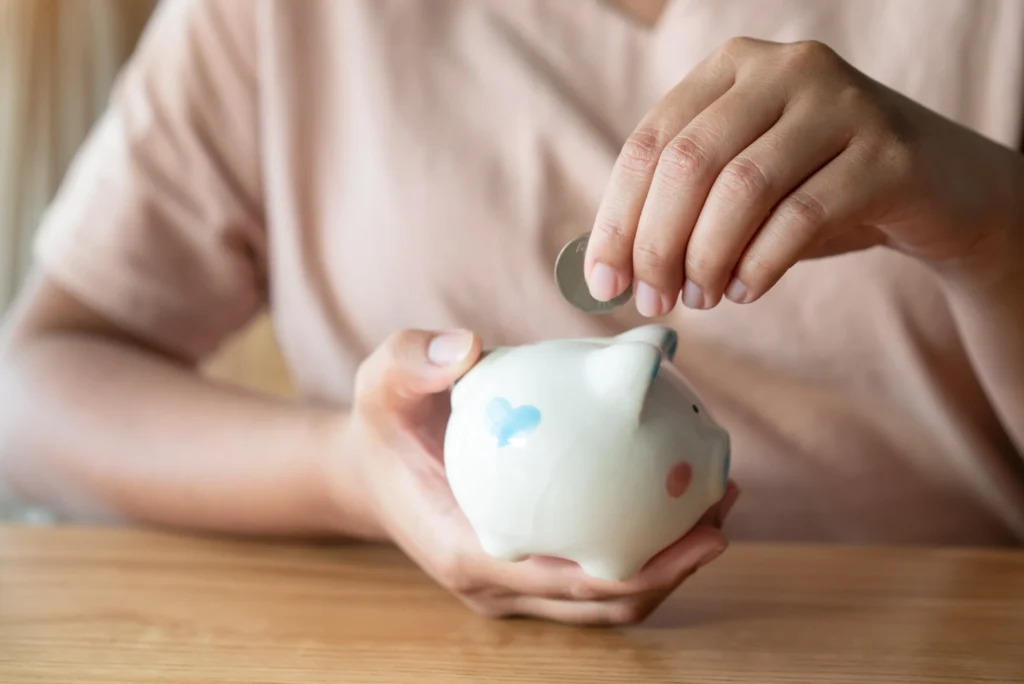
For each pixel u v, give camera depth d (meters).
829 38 0.78
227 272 0.88
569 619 0.47
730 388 0.78
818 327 0.76
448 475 0.46
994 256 0.54
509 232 0.80
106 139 0.89
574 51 0.82
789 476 0.76
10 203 1.50
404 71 0.83
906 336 0.75
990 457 0.76
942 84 0.77
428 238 0.81
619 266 0.43
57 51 1.56
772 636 0.47
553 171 0.81
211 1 0.87
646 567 0.45
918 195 0.46
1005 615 0.51
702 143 0.41
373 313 0.84
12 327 0.83
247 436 0.65
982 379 0.67
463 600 0.50
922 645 0.46
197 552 0.63
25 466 0.73
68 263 0.83
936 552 0.64
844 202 0.42
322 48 0.86
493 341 0.81
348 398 0.83
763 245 0.41
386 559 0.61
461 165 0.81
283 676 0.41
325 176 0.87
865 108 0.44
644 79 0.82
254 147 0.89
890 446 0.77
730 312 0.77
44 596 0.53
